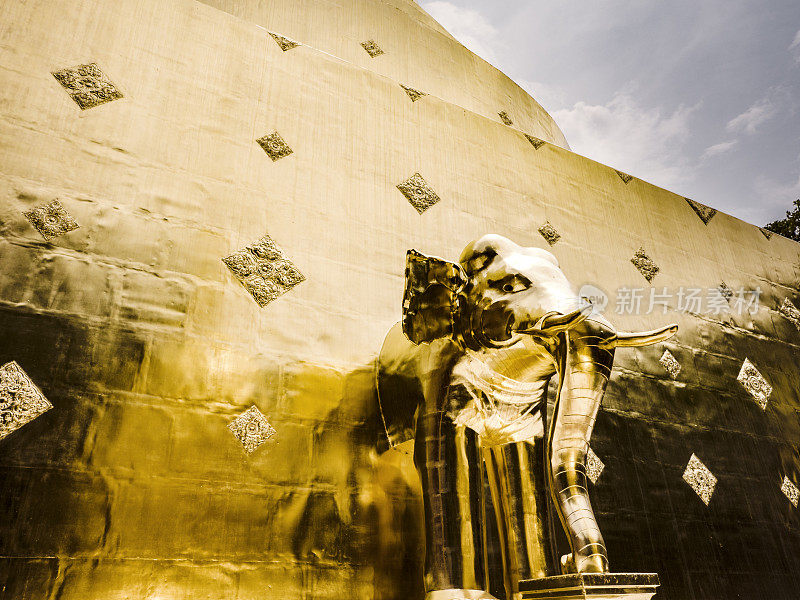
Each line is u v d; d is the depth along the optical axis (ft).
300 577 7.25
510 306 6.71
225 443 7.59
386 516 8.07
